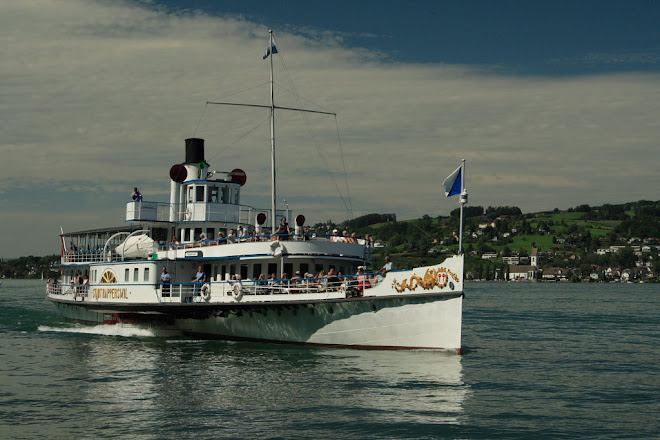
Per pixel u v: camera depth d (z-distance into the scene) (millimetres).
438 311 33594
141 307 42844
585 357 40219
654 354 42031
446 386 28969
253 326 40250
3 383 29828
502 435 22562
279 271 40094
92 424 23453
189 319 43562
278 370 32094
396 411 25062
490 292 168000
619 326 63688
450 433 22688
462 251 33438
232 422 23656
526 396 28047
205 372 31984
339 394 27406
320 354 35906
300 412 24844
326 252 39062
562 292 172750
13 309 75938
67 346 40812
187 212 46188
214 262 43188
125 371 32438
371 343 35906
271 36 42344
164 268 42656
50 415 24547
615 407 26422
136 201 46031
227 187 46969
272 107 42312
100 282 48625
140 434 22391
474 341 47938
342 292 36094
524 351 42531
